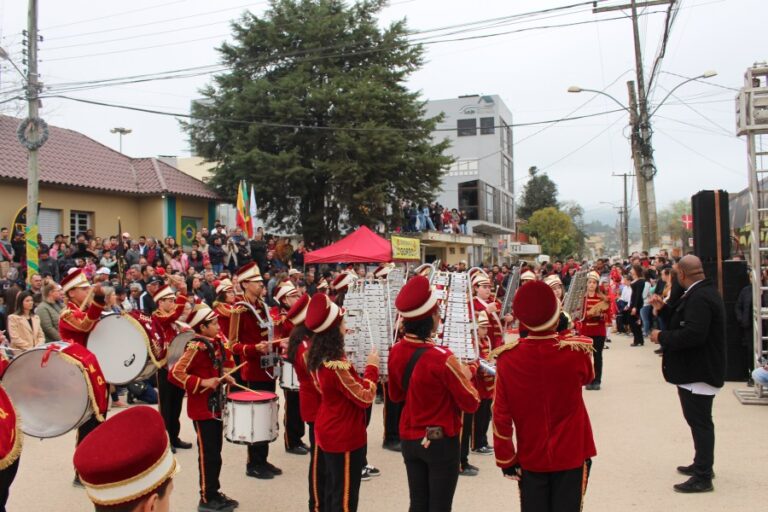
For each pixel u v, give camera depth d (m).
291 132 27.80
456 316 6.28
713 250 11.70
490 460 7.71
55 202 21.80
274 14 29.09
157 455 2.11
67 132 25.92
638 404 10.32
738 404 9.95
